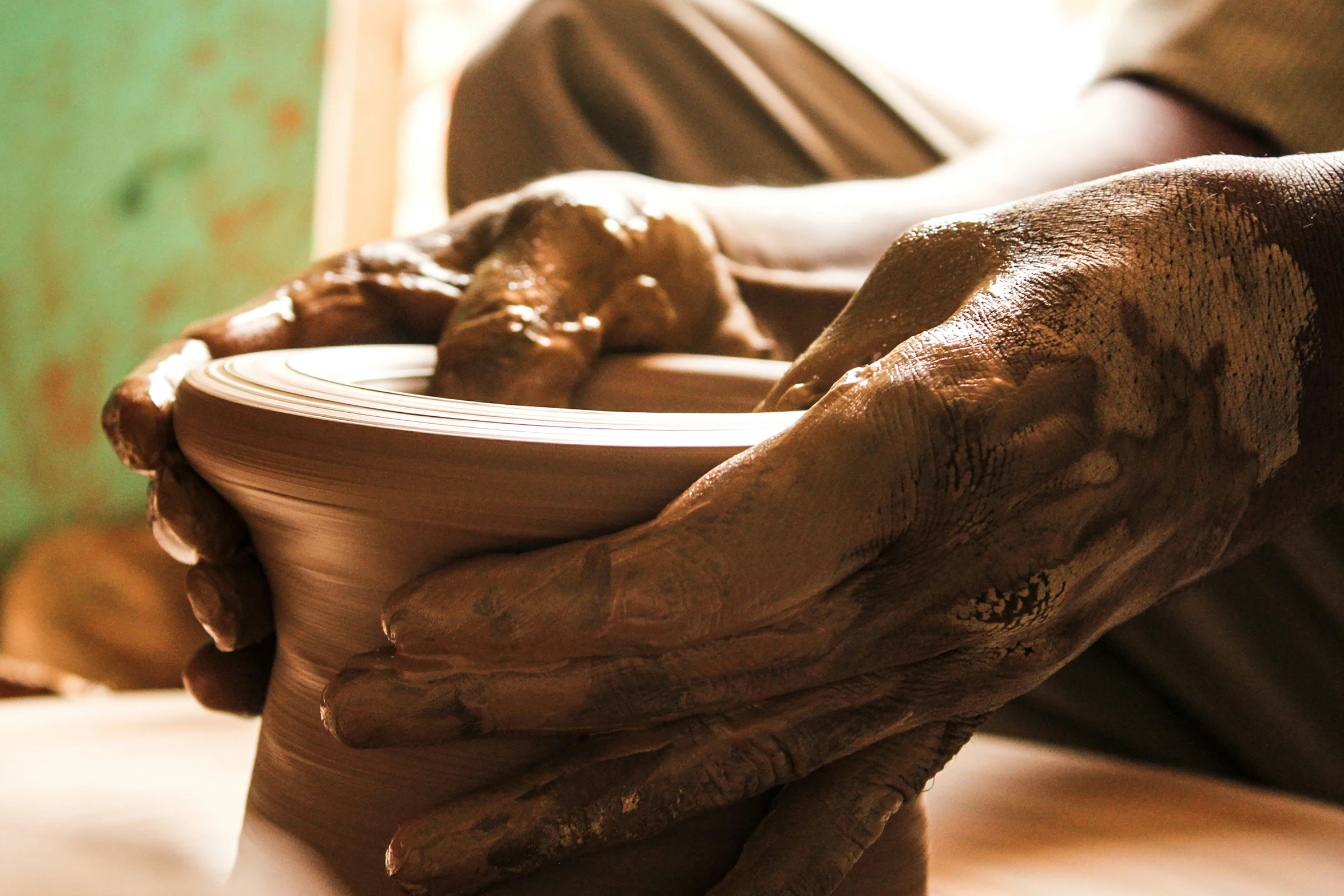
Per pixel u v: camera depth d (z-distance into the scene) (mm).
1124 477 531
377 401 544
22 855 292
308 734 578
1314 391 608
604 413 540
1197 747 1172
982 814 814
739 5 1669
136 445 671
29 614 2346
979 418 490
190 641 2357
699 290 900
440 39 3113
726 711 504
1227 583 1048
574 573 467
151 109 2771
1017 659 545
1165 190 591
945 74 1837
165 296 2906
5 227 2666
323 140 3031
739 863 524
